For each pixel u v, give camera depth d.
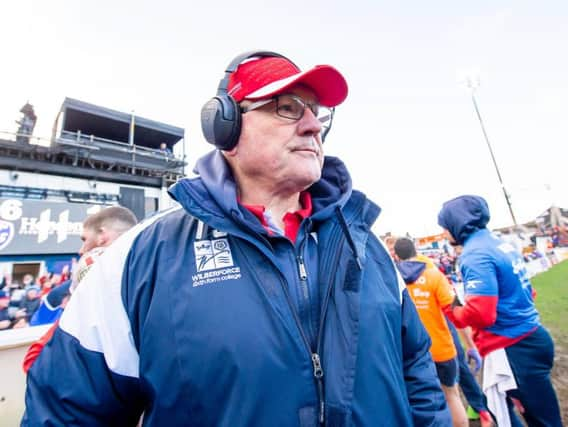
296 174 0.82
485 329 1.85
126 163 15.14
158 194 15.58
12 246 10.66
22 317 9.94
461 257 1.93
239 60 0.88
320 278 0.81
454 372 2.19
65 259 11.58
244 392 0.61
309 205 0.99
